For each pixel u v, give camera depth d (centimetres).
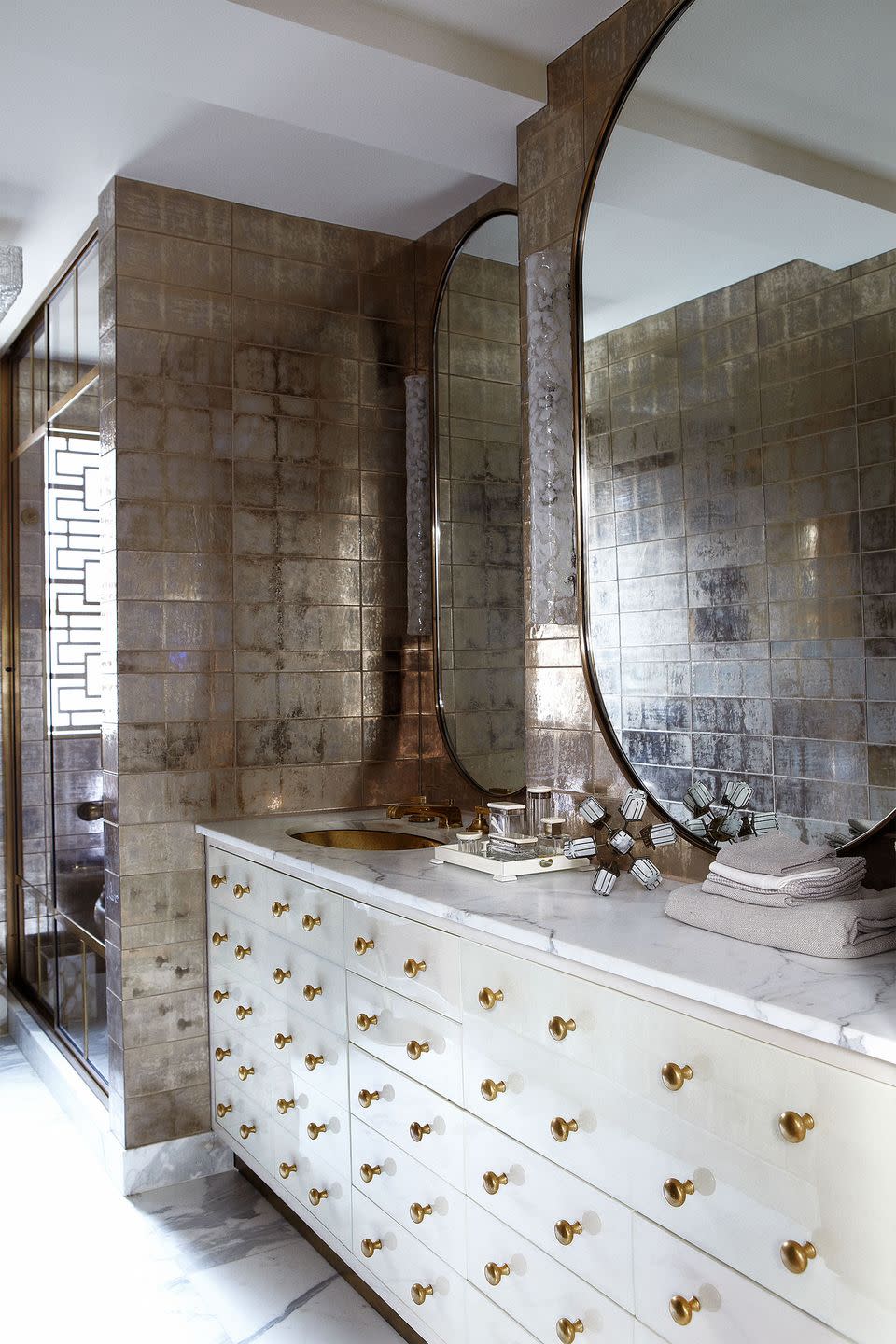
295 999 241
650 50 197
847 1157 114
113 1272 238
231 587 294
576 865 208
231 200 294
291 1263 242
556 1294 158
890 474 154
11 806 417
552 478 219
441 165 270
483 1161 175
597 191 210
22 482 399
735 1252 127
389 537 321
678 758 194
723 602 183
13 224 309
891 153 153
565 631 223
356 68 209
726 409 182
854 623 160
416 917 192
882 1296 111
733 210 180
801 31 167
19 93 237
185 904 288
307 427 306
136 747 280
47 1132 317
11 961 418
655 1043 139
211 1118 292
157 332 283
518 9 205
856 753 161
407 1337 212
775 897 150
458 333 300
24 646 399
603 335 210
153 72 210
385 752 318
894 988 125
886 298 154
